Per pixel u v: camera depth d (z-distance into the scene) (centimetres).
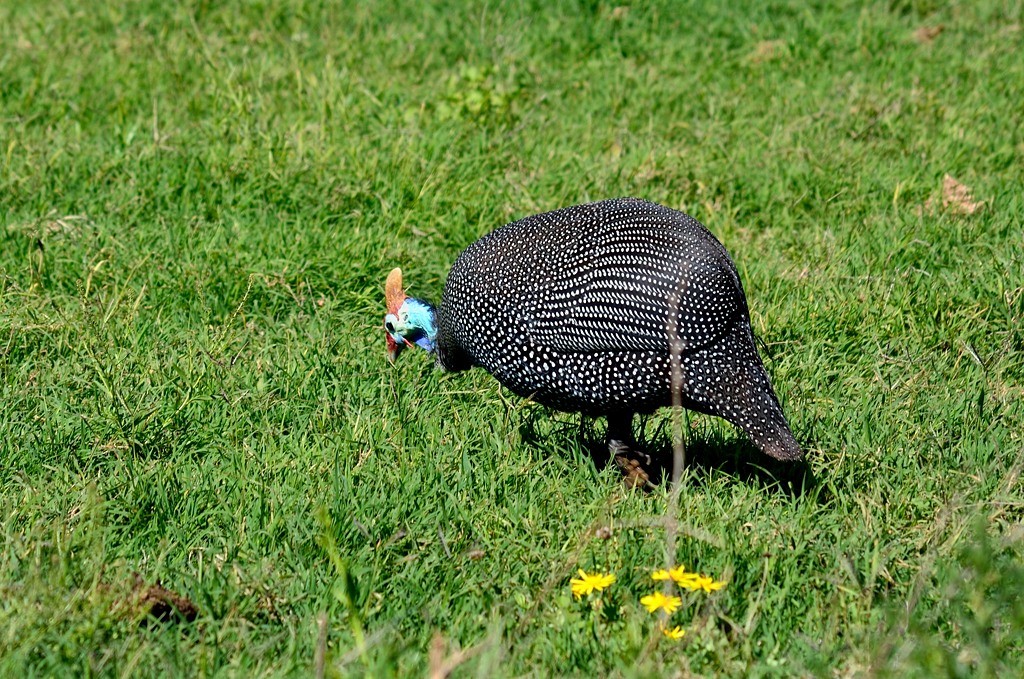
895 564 733
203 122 1412
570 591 702
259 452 863
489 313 831
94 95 1491
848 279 1111
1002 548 700
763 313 1050
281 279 1089
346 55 1641
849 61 1628
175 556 752
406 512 792
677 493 755
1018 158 1349
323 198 1246
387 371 977
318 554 748
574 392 814
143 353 991
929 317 1041
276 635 661
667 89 1547
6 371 961
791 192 1284
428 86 1548
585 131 1430
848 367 991
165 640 658
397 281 967
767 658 657
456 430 895
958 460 851
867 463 848
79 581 699
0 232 1162
